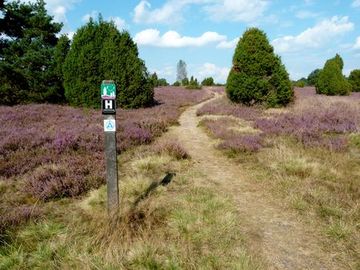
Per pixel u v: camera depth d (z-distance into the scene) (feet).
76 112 60.39
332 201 20.45
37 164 28.30
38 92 77.82
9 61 76.54
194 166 29.71
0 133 37.63
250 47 72.18
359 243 15.97
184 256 14.58
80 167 26.40
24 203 21.38
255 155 31.89
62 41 78.79
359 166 28.02
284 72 72.08
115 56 71.61
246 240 16.47
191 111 79.77
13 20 78.84
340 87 108.58
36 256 14.70
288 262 14.75
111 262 13.96
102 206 19.71
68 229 17.10
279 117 53.88
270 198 21.86
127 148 35.27
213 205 19.69
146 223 17.53
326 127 43.80
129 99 73.77
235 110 66.90
